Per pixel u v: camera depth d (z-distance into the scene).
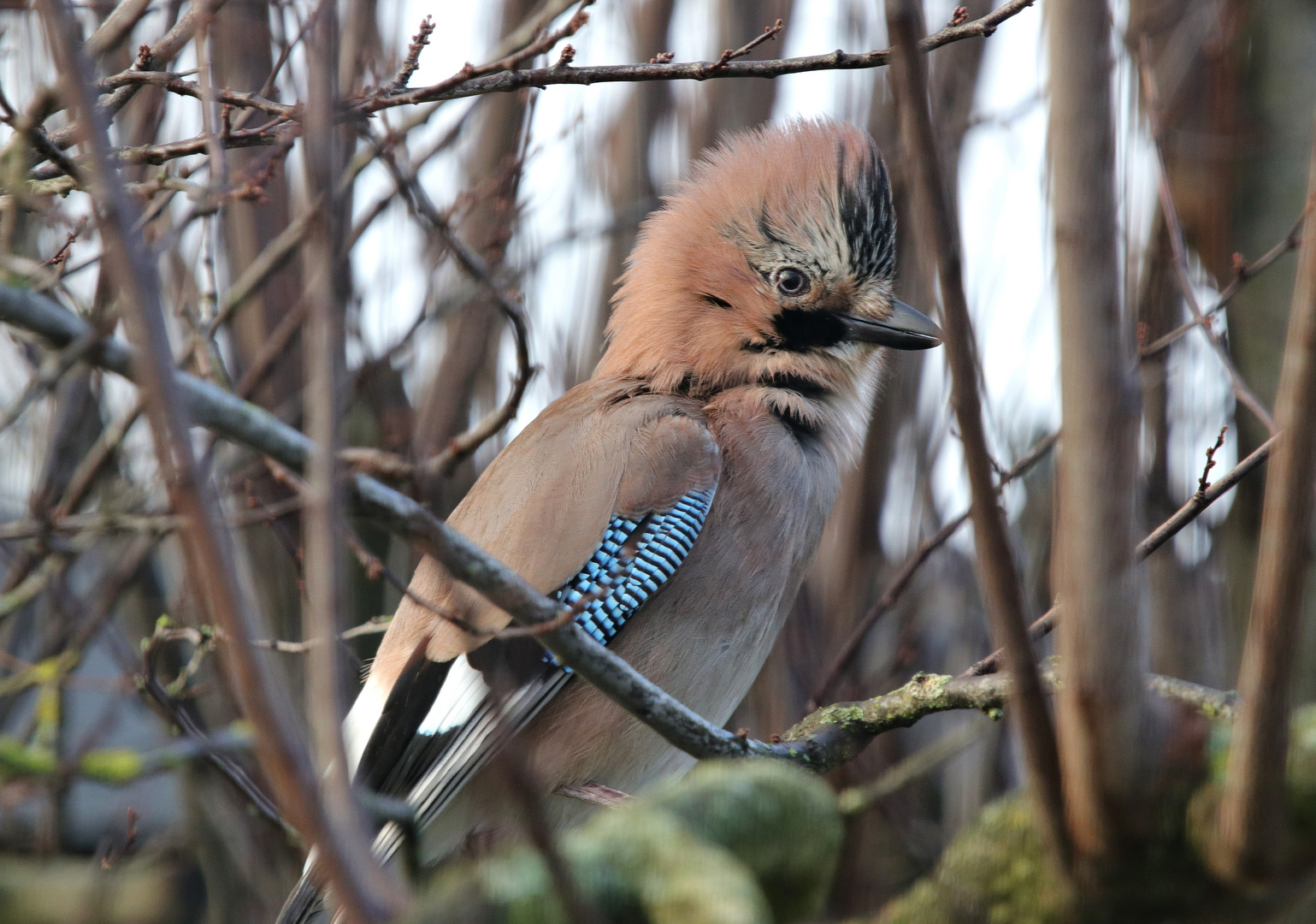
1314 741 3.73
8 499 10.67
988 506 3.94
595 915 3.18
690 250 9.47
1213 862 3.73
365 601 11.30
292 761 3.38
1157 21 10.90
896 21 3.85
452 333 10.98
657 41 11.98
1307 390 3.64
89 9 7.86
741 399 9.03
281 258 8.75
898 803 11.76
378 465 6.18
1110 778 3.74
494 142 11.19
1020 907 3.96
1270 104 10.99
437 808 7.82
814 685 11.24
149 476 9.88
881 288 9.35
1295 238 8.68
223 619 3.43
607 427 8.62
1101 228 3.85
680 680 8.27
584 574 8.14
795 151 9.50
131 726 12.28
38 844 10.88
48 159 6.67
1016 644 3.89
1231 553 10.72
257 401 10.23
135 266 3.54
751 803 3.61
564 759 8.11
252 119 9.10
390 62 9.12
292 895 7.60
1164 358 10.57
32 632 11.15
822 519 9.01
